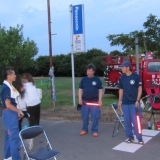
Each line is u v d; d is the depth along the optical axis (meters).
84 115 7.62
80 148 6.51
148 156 5.82
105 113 9.85
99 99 7.48
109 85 14.23
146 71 12.66
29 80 6.87
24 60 13.05
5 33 13.01
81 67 45.16
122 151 6.19
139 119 6.58
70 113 10.38
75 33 11.21
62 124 9.18
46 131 8.25
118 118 7.52
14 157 5.25
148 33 25.75
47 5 11.45
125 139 7.10
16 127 5.26
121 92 6.72
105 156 5.90
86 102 7.54
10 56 12.38
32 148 6.61
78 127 8.67
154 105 8.13
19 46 12.97
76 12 11.09
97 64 39.50
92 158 5.81
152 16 25.67
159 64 12.64
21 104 6.66
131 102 6.54
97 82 7.46
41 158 4.38
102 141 7.00
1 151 6.47
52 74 11.77
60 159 5.80
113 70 14.04
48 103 12.98
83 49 11.09
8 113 5.21
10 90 5.16
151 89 11.51
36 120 6.89
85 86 7.50
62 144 6.88
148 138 7.11
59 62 47.69
